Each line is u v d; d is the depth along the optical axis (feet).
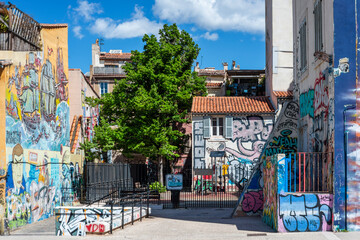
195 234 41.78
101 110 97.71
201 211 62.95
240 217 54.90
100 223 41.83
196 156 94.94
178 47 96.32
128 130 88.79
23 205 49.98
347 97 41.42
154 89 89.20
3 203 44.45
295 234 39.63
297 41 61.31
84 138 86.79
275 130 59.67
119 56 163.73
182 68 105.29
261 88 131.95
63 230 42.63
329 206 40.70
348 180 40.57
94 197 75.36
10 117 46.70
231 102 98.58
